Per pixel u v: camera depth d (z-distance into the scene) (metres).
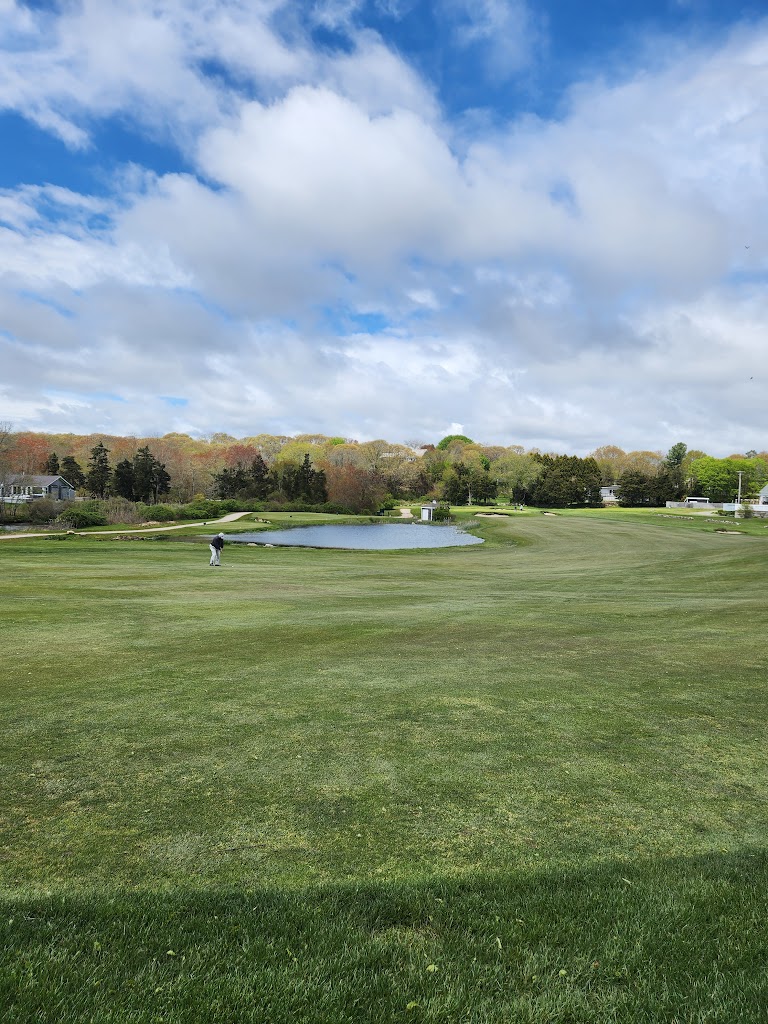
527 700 7.29
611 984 2.84
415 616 12.95
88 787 4.98
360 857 4.05
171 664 8.77
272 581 19.39
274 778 5.19
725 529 51.78
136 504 66.81
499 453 154.50
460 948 3.08
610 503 115.56
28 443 115.38
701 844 4.28
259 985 2.75
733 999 2.71
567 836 4.37
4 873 3.81
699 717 6.77
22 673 8.23
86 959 2.89
